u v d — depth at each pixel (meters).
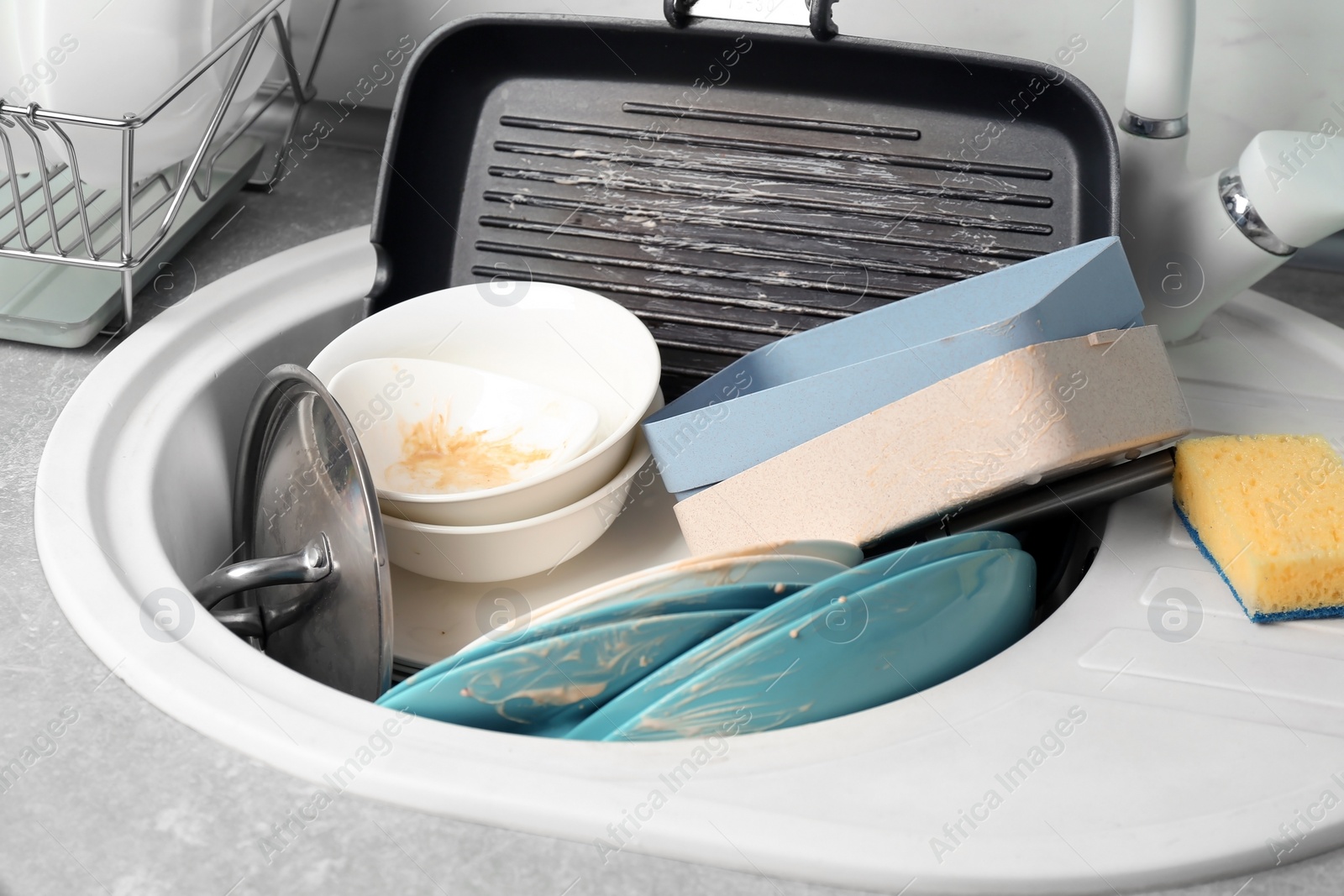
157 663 0.50
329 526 0.59
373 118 0.95
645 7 0.87
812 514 0.58
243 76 0.78
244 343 0.74
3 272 0.75
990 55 0.68
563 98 0.78
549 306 0.74
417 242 0.79
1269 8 0.78
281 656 0.65
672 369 0.78
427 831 0.44
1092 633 0.54
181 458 0.68
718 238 0.76
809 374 0.69
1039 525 0.71
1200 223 0.69
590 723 0.51
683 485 0.63
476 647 0.50
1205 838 0.43
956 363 0.57
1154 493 0.64
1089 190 0.71
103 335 0.75
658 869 0.42
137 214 0.80
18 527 0.59
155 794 0.45
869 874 0.42
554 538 0.65
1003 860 0.42
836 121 0.74
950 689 0.51
